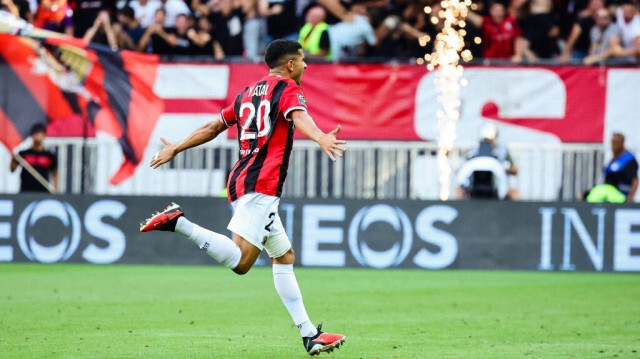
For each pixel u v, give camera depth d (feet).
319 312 97.35
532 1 166.61
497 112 146.92
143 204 143.74
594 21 164.96
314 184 145.28
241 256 63.87
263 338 79.00
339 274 135.33
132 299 105.70
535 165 146.00
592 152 146.10
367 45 165.89
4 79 145.07
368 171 145.69
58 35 145.69
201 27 166.91
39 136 145.59
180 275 131.64
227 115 67.72
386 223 142.51
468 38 165.27
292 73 66.69
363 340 78.64
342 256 142.72
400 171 145.79
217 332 82.43
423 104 146.00
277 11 168.14
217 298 107.65
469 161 142.72
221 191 145.18
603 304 105.91
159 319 90.53
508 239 142.00
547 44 166.30
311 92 146.10
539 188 146.20
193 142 68.33
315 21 163.84
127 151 145.79
